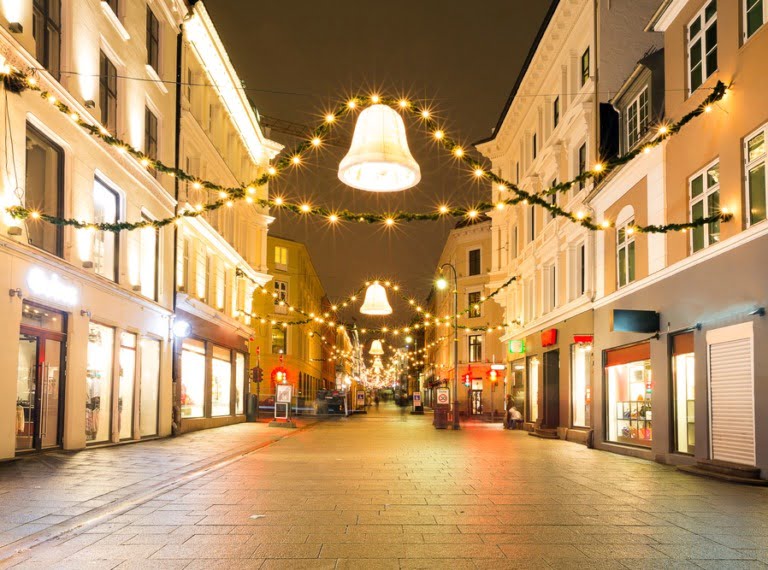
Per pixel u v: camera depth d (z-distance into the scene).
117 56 17.30
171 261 21.73
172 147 21.75
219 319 27.22
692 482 11.05
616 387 18.52
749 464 11.66
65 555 5.82
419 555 5.84
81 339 15.09
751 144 12.02
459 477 11.42
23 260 12.61
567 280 23.02
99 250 16.56
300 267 55.47
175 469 12.18
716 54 13.40
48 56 14.16
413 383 108.38
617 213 18.62
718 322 12.74
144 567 5.43
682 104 14.56
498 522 7.32
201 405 25.70
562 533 6.75
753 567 5.44
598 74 20.03
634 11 20.14
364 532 6.77
